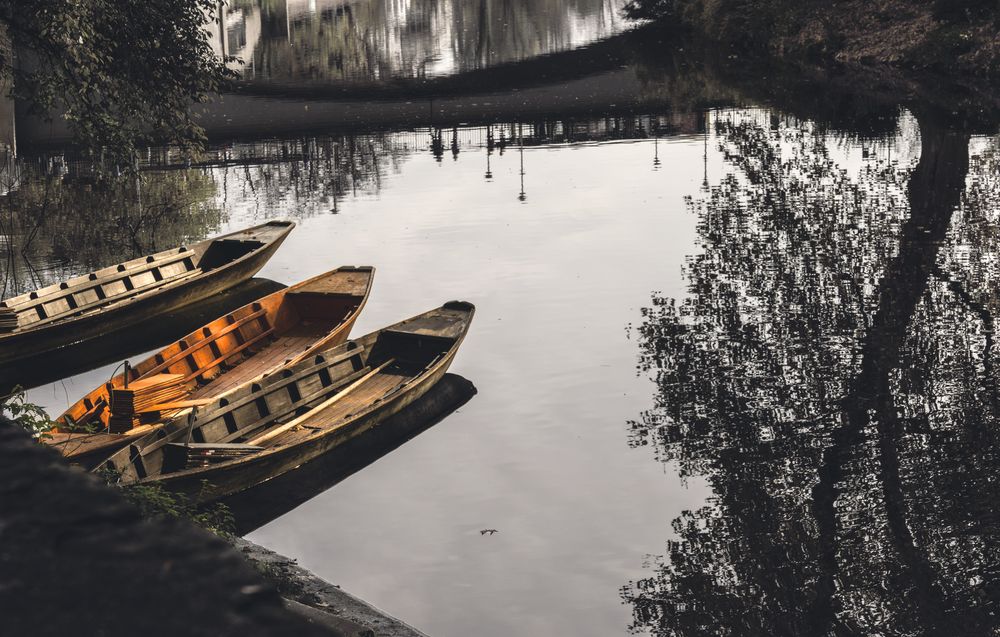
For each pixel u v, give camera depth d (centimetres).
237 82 5794
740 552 1225
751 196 2991
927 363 1727
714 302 2094
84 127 2241
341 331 1927
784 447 1481
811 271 2256
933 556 1209
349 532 1310
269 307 2016
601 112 4697
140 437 1390
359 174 3534
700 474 1420
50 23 1989
